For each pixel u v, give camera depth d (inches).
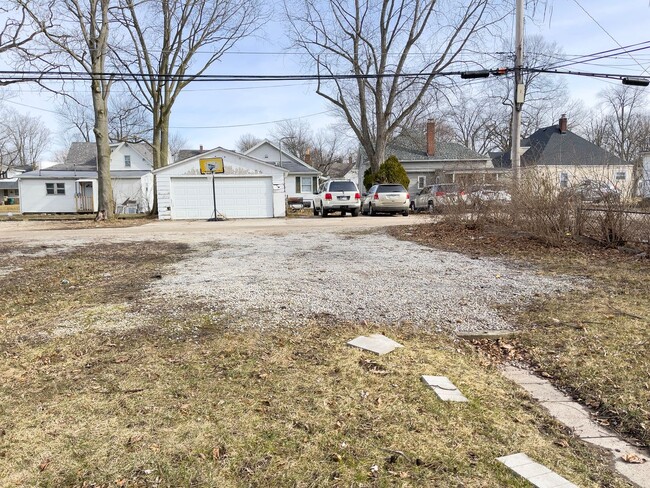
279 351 152.4
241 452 96.3
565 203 356.5
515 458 95.1
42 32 633.0
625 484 88.1
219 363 143.2
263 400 119.0
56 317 197.9
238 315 190.1
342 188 755.4
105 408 115.3
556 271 269.3
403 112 975.0
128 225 665.6
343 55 949.2
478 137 1948.8
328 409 114.3
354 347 155.9
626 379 129.6
